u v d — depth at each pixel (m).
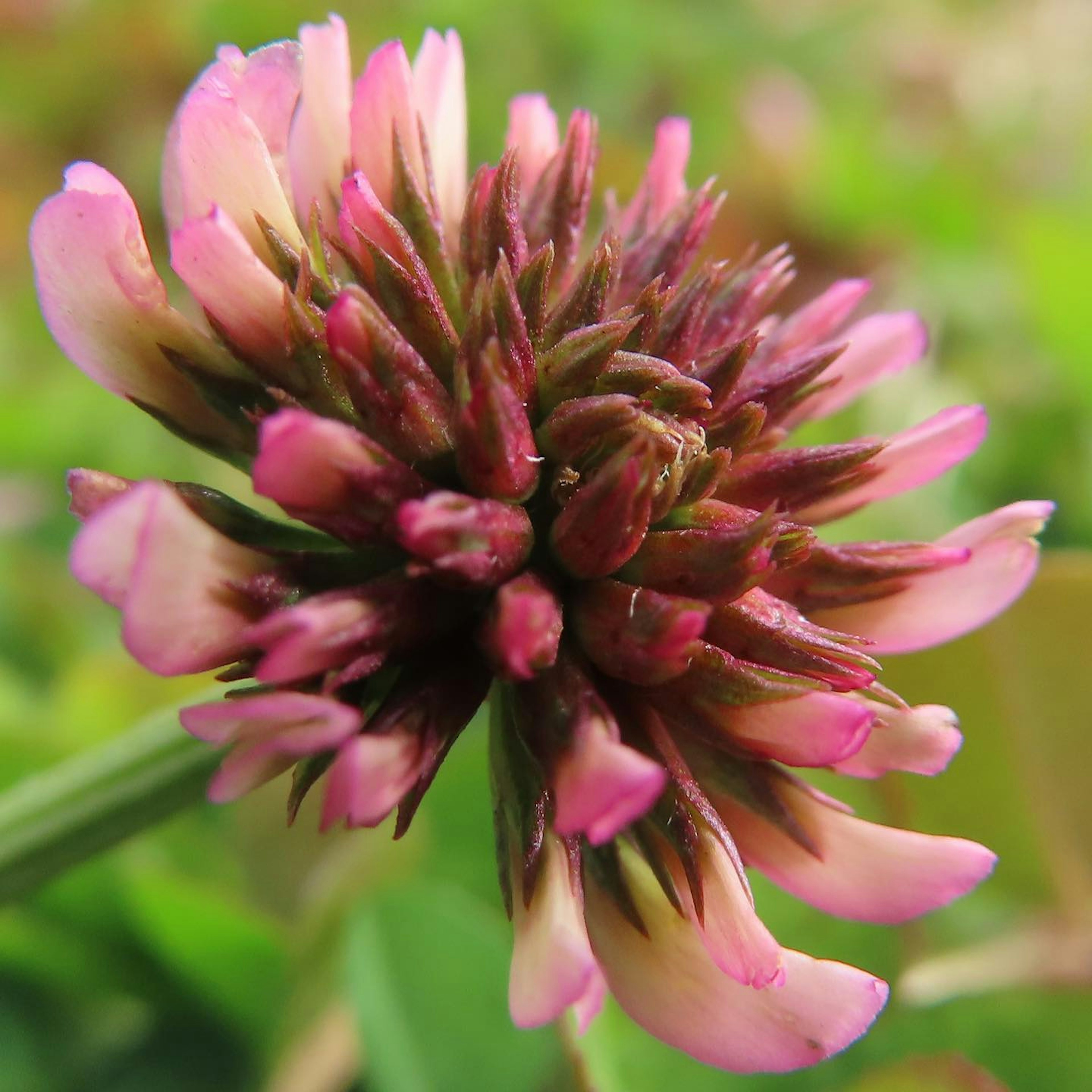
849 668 0.06
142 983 0.08
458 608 0.06
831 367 0.07
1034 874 0.08
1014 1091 0.08
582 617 0.06
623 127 0.16
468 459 0.06
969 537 0.06
